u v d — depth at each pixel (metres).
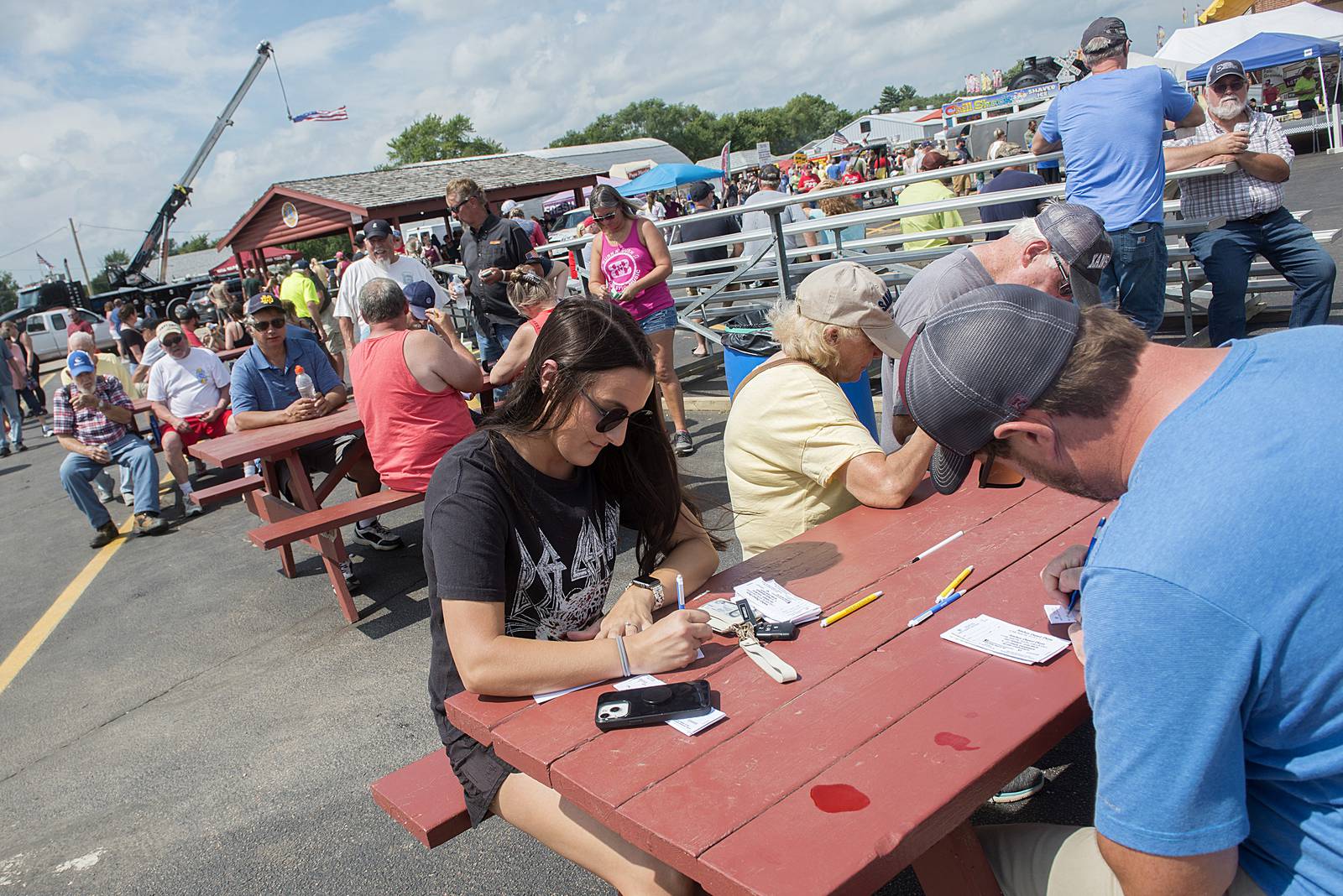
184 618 5.02
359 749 3.33
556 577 1.94
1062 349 1.19
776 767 1.41
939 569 2.03
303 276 12.30
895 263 6.70
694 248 7.70
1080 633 1.59
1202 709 1.01
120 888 2.74
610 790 1.40
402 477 4.34
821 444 2.54
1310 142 24.64
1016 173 6.63
